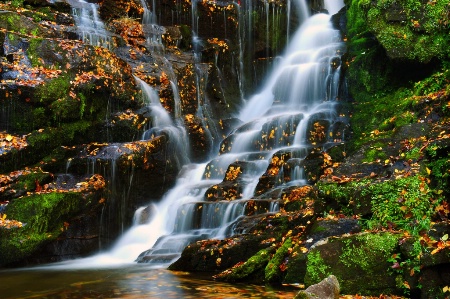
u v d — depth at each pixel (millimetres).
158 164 12500
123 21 16094
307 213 8398
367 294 6449
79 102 12195
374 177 8406
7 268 9617
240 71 18344
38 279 8375
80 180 11242
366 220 7449
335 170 9148
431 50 12242
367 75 14109
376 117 12344
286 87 16359
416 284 6148
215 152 14609
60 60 12336
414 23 12461
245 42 18734
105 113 12828
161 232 11312
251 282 7590
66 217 10453
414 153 8414
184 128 13930
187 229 10734
